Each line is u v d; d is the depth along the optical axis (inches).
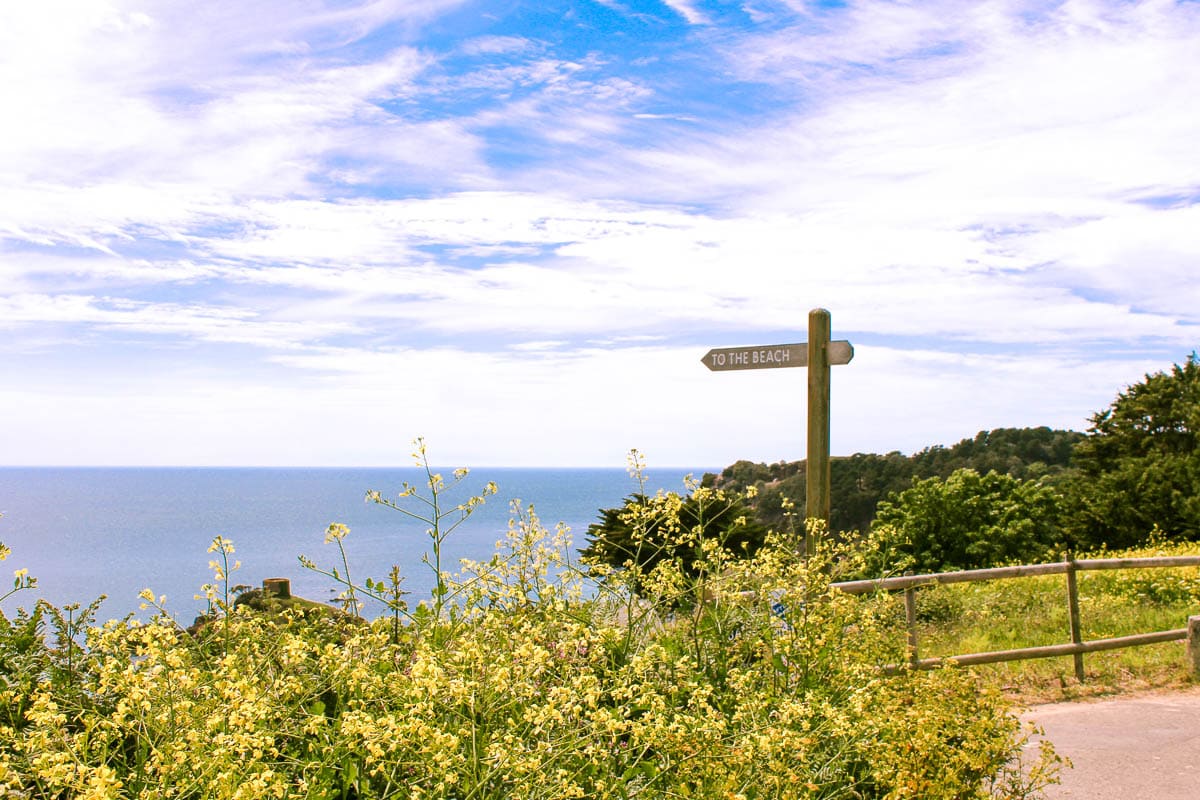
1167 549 683.4
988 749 136.0
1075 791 190.7
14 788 89.8
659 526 195.2
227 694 102.9
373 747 101.7
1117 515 881.5
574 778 114.0
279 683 119.6
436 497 149.7
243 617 141.0
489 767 107.5
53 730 98.0
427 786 107.2
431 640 144.2
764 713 138.0
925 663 261.7
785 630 171.6
